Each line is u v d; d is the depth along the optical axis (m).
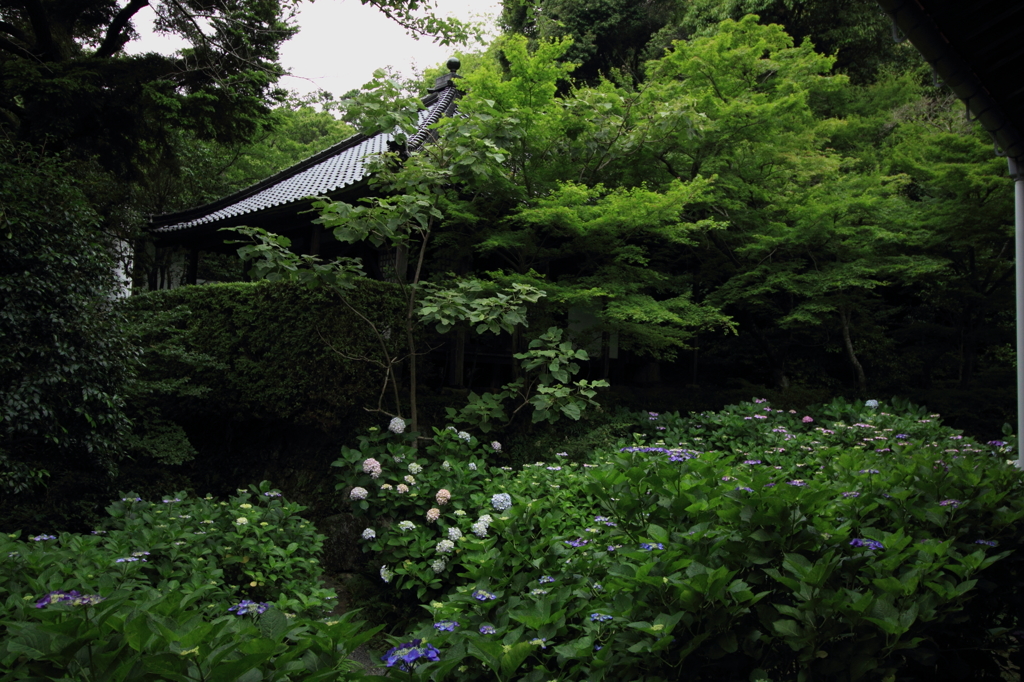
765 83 10.80
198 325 7.77
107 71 10.13
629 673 1.98
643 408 9.48
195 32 10.35
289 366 6.92
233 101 10.71
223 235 11.20
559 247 8.60
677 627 1.95
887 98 14.10
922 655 2.07
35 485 5.36
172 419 7.60
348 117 6.52
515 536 3.38
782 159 10.20
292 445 7.53
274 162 18.48
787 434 7.39
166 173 13.50
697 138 8.54
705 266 11.13
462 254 8.25
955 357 12.87
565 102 7.87
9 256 5.09
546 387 6.71
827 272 10.18
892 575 2.15
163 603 1.72
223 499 7.57
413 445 6.21
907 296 14.61
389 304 7.16
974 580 2.05
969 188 10.27
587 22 18.02
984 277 11.88
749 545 2.15
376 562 5.21
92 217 5.78
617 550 2.51
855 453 3.65
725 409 8.43
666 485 2.59
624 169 8.96
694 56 10.00
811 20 15.87
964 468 3.06
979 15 3.65
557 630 2.15
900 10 3.69
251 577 3.79
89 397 5.25
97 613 1.58
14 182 5.19
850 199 9.70
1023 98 4.52
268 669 1.52
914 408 8.94
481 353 9.80
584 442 7.41
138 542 3.23
